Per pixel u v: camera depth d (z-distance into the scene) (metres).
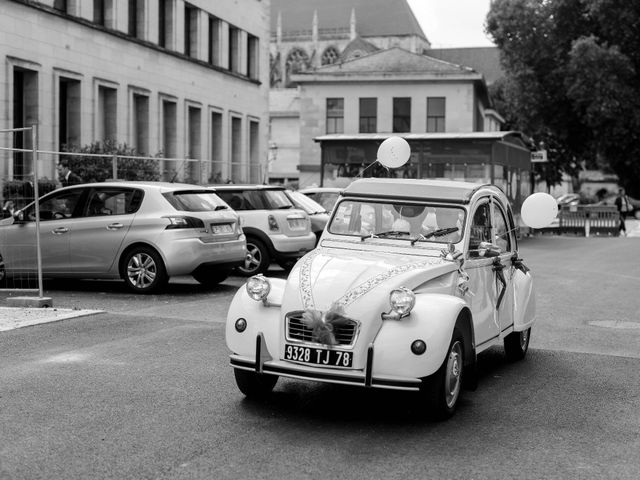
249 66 44.53
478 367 9.34
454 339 6.92
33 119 26.59
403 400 7.64
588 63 42.91
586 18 45.56
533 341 11.05
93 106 29.53
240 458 5.80
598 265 22.41
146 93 33.03
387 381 6.50
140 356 9.20
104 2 30.89
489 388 8.27
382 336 6.60
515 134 33.25
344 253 7.83
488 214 8.69
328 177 31.58
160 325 11.24
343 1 106.94
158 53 33.84
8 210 14.97
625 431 6.75
